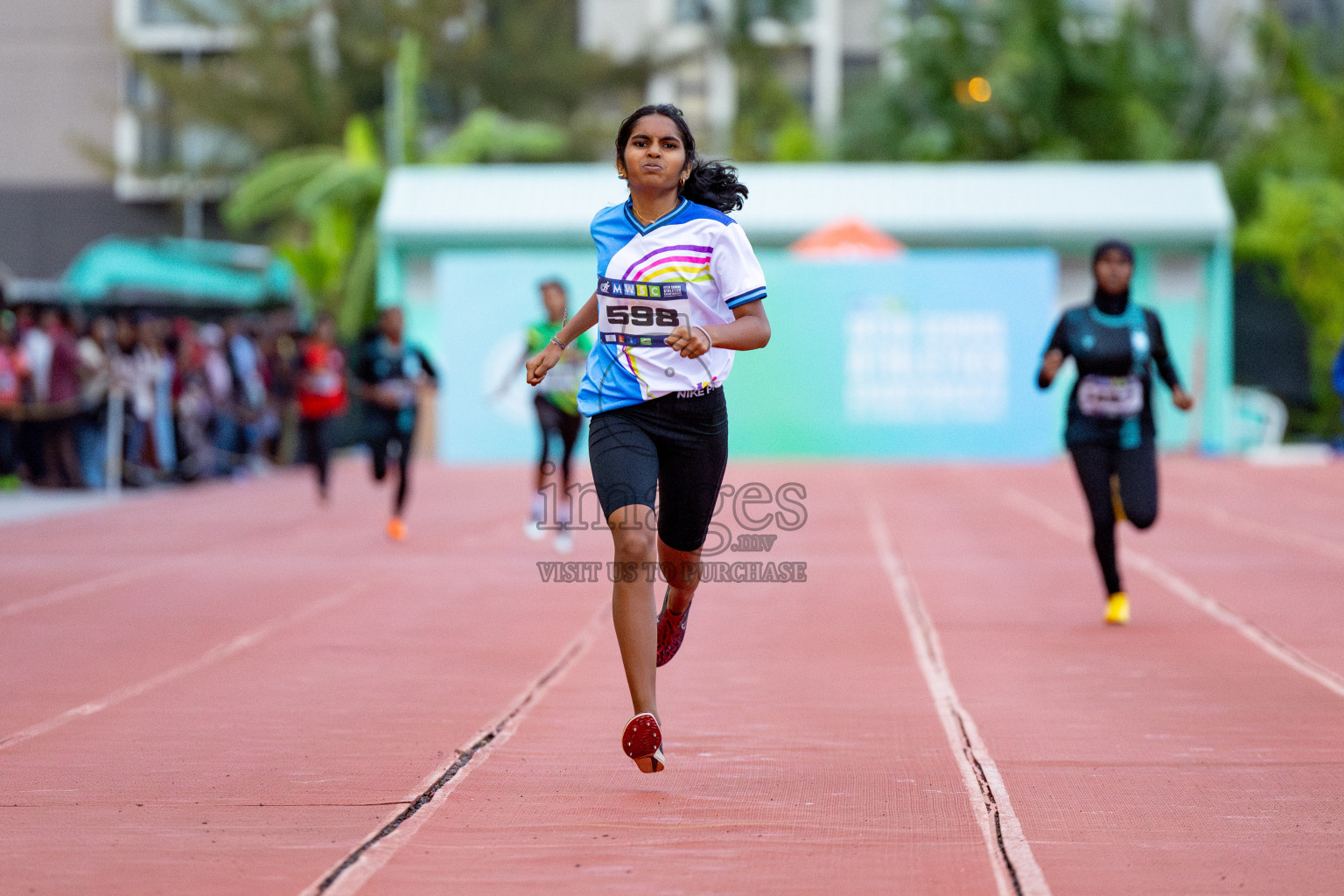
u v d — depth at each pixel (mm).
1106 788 15016
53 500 53438
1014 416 70812
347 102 137250
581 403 15352
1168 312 79750
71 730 17766
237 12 137500
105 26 135875
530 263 72375
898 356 71250
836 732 17641
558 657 22812
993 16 108500
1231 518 44250
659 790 14945
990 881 12078
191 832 13477
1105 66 106562
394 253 81438
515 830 13555
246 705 19203
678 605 16172
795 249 73188
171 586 31172
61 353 55906
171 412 60750
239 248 81438
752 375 71562
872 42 141500
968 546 37500
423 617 26953
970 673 21422
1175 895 11734
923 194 81875
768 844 13102
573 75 140125
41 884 12047
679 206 15047
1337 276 80125
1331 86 97438
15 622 26406
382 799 14578
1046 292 70688
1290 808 14211
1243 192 94375
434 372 40219
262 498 54719
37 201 140250
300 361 50625
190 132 140250
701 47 141000
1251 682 20625
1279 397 82625
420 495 55562
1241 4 114000
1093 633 24875
